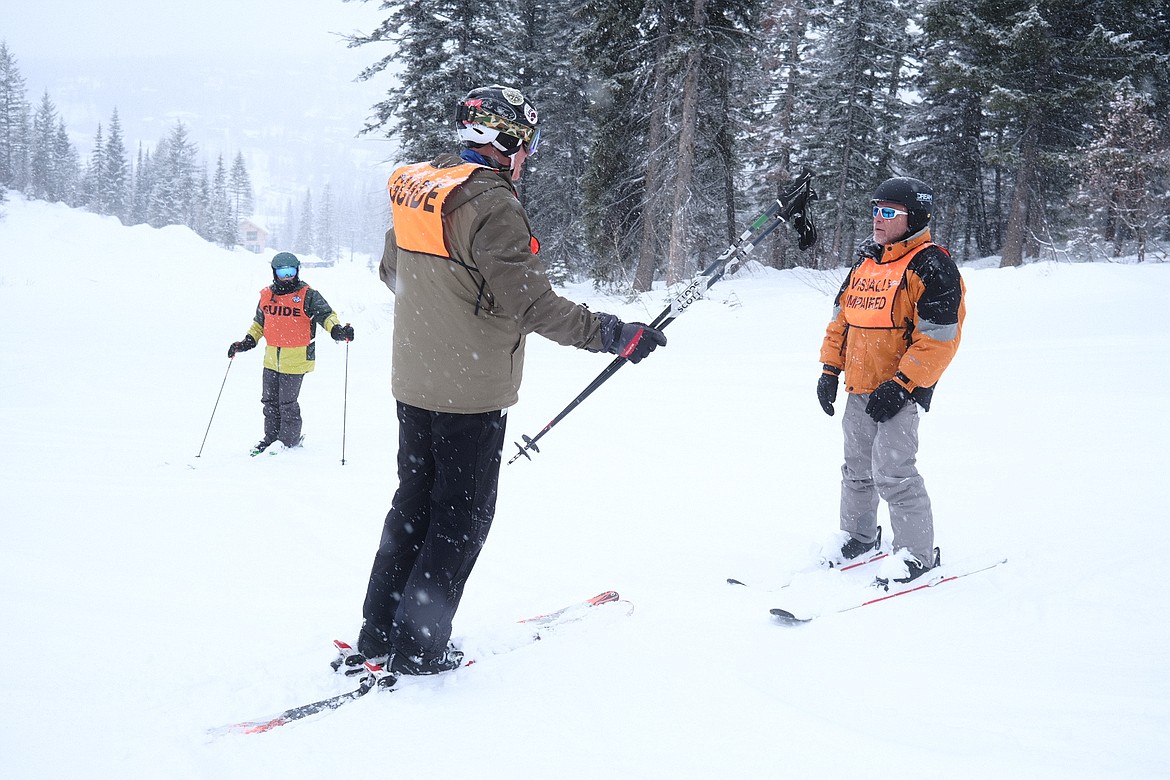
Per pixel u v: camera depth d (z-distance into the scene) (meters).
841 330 3.66
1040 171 24.39
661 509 4.50
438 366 2.37
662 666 2.50
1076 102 21.44
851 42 25.95
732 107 19.78
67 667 2.47
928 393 3.25
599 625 2.85
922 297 3.23
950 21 21.55
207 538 4.05
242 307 22.19
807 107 27.53
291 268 6.31
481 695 2.32
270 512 4.58
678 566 3.60
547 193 25.03
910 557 3.26
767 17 24.56
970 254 33.25
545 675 2.45
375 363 11.79
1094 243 23.95
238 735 2.07
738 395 7.79
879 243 3.36
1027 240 25.17
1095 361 8.25
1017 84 21.77
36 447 6.39
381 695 2.31
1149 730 2.03
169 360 12.42
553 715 2.18
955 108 29.39
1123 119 20.88
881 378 3.41
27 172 98.12
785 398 7.60
